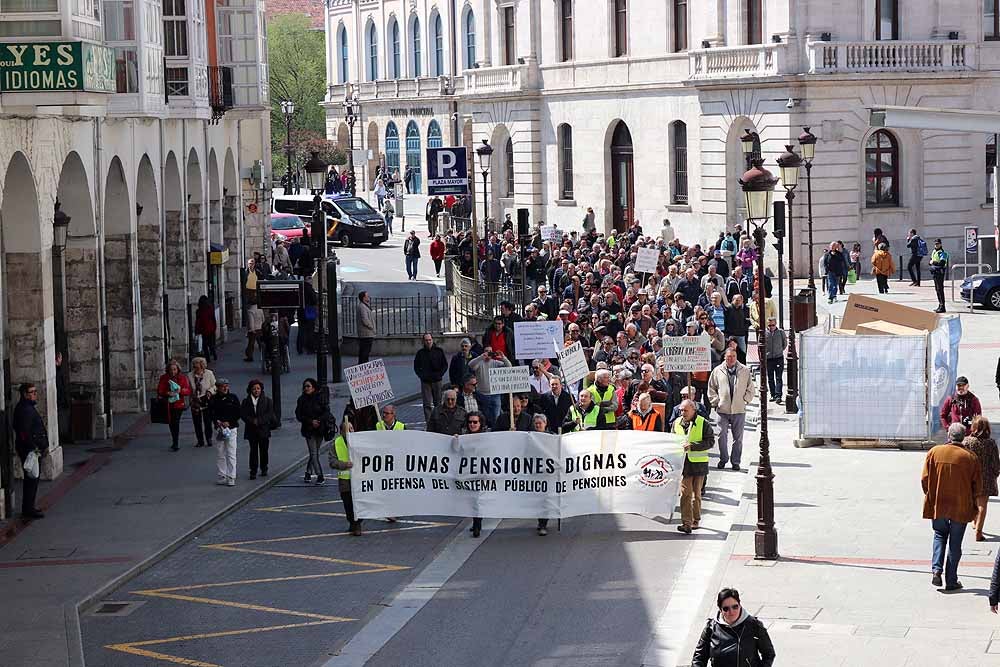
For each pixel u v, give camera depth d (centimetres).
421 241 9838
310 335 5675
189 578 2736
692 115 7850
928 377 3525
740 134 7475
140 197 4562
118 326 4281
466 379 3644
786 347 4762
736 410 3434
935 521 2409
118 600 2608
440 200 9675
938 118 3972
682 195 8088
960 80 7106
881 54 7006
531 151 9362
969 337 5138
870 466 3375
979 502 2559
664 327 4306
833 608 2342
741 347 4456
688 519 2933
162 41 4203
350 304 5753
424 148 12275
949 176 7206
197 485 3447
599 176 8738
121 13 3931
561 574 2673
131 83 3931
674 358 3462
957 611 2312
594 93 8706
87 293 3925
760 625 1752
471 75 9950
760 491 2641
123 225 4231
